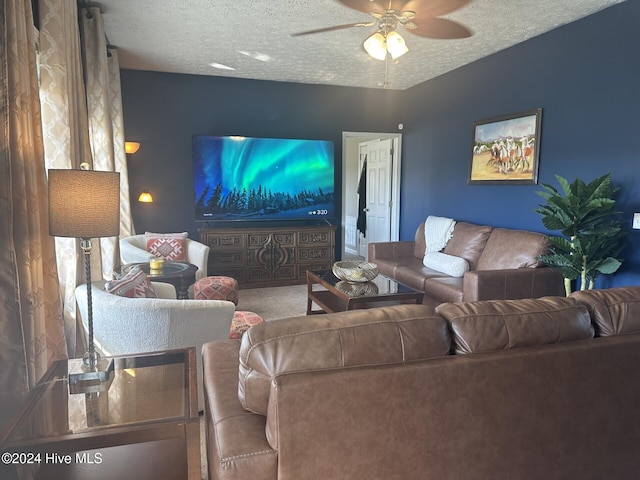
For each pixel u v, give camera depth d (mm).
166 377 1808
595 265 2961
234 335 2525
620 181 3145
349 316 1330
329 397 1168
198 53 4266
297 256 5387
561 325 1444
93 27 3279
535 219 3896
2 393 1670
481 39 3844
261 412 1270
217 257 5062
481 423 1339
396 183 6184
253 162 5266
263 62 4582
